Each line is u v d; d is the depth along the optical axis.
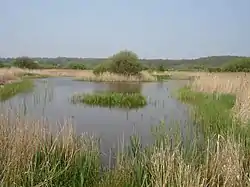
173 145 6.93
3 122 6.88
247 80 14.48
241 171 5.06
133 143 8.10
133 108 17.00
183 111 15.52
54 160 6.01
